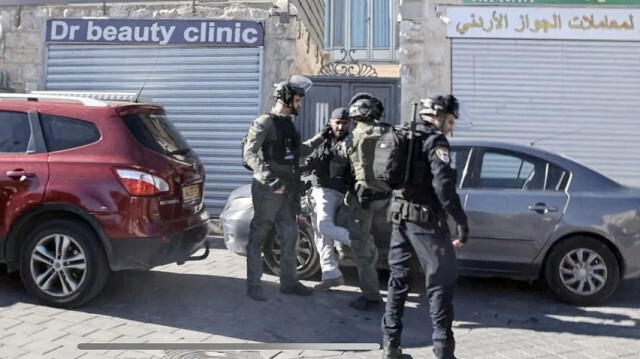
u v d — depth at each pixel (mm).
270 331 4902
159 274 6531
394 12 16953
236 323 5051
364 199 5234
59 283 5266
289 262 5777
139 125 5363
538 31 9547
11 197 5152
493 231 5809
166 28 9961
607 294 5711
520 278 5898
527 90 9609
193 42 9906
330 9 17078
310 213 5883
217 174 9953
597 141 9570
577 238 5730
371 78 9844
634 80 9508
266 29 9805
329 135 5789
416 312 5500
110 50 10156
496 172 6016
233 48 9875
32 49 10320
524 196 5832
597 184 5855
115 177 5043
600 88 9539
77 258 5133
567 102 9586
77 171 5098
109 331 4754
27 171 5152
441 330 3996
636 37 9422
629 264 5707
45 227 5156
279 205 5555
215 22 9867
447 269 4004
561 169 5922
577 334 4996
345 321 5195
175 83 10023
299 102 5648
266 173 5320
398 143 4125
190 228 5488
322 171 5648
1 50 10352
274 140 5465
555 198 5781
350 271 6863
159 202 5133
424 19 9641
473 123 9656
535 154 6000
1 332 4641
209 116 9961
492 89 9641
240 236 6410
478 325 5219
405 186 4117
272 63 9781
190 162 5746
